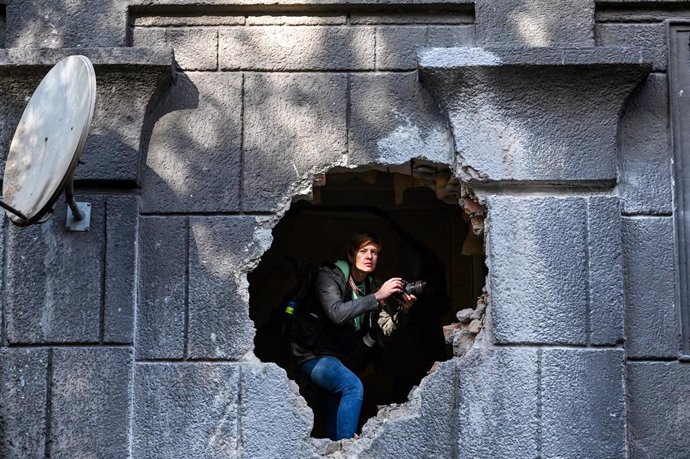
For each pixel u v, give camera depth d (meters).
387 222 10.16
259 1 7.58
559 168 7.34
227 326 7.30
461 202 7.51
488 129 7.39
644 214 7.37
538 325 7.18
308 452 7.16
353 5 7.59
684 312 7.23
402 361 9.91
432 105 7.53
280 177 7.46
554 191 7.39
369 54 7.59
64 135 6.66
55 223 7.37
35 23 7.67
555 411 7.09
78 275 7.31
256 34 7.62
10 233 7.37
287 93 7.55
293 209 9.98
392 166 7.55
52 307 7.28
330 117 7.52
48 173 6.66
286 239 10.07
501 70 7.32
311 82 7.56
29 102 7.06
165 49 7.38
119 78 7.39
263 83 7.57
